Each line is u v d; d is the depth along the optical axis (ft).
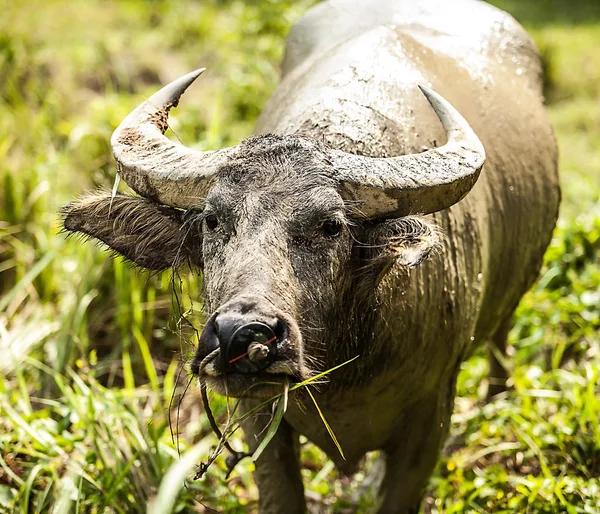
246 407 25.62
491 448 30.83
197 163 21.95
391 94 26.25
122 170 22.75
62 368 34.73
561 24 90.12
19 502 27.09
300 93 27.12
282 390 19.61
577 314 37.22
